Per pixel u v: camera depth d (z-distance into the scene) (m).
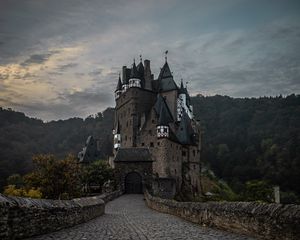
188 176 96.56
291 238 9.06
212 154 173.75
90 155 113.50
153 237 11.94
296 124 185.62
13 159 130.62
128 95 107.06
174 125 100.44
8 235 9.57
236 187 133.00
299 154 142.62
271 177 137.62
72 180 52.50
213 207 14.84
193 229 14.34
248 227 11.48
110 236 12.20
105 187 66.44
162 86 110.75
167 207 26.69
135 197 60.31
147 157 74.62
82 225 16.59
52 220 13.22
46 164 51.34
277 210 9.95
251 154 163.00
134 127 102.00
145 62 112.75
